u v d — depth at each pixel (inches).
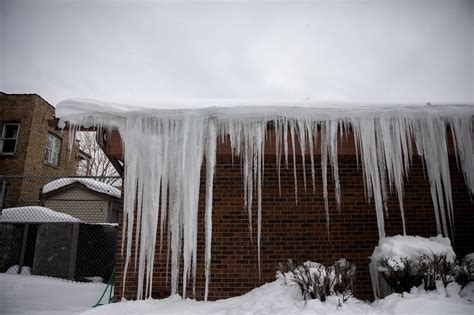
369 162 174.9
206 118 175.2
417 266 144.2
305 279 150.0
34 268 305.3
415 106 174.9
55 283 274.1
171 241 180.2
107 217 522.3
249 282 178.9
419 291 139.9
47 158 550.9
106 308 154.3
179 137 175.5
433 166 174.1
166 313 145.0
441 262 144.4
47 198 521.3
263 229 186.5
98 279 321.1
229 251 183.3
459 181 190.5
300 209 189.3
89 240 327.3
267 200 190.5
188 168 171.6
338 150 179.2
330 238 185.3
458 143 174.4
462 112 173.8
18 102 512.4
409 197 189.8
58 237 311.9
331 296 138.6
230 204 189.6
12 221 332.8
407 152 176.4
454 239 182.5
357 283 179.0
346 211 188.9
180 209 175.0
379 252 160.7
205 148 177.8
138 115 174.6
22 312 181.8
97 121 173.5
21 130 501.0
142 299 170.4
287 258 181.9
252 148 177.2
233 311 141.4
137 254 179.9
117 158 189.3
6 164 485.1
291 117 173.3
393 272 146.1
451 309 121.3
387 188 190.2
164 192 173.6
